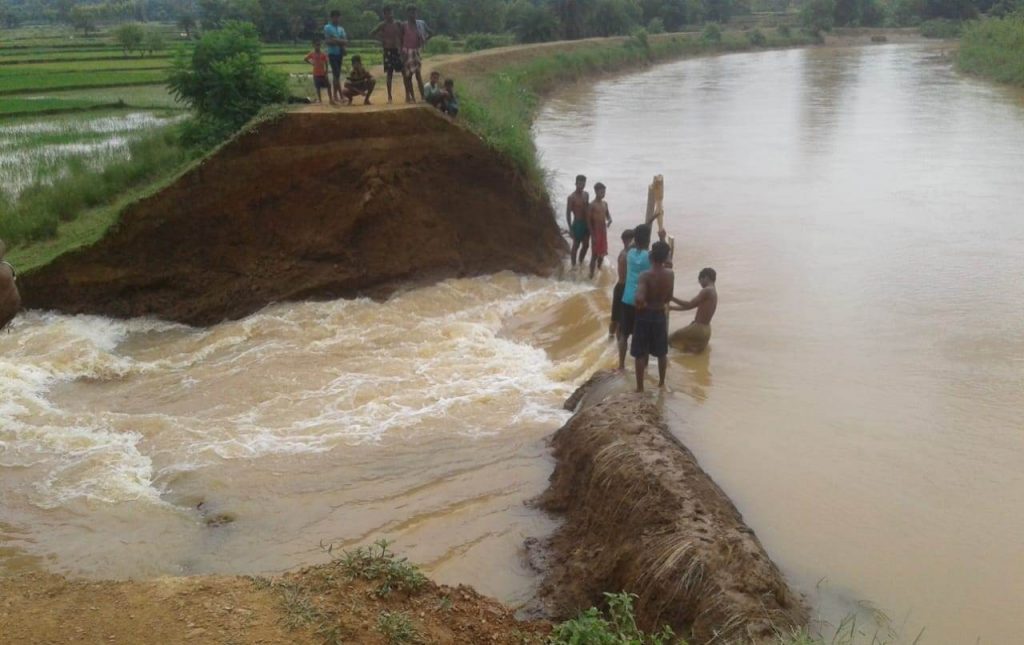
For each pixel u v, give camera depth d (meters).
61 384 10.73
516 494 7.81
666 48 64.38
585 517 7.01
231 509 7.70
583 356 10.77
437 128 13.90
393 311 12.71
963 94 37.69
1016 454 7.68
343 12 56.50
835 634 5.33
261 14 59.50
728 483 7.23
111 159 18.95
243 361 11.21
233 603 5.17
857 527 6.61
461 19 64.19
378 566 5.62
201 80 16.58
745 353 10.20
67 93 35.47
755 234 15.76
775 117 31.81
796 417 8.48
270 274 13.12
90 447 8.95
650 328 8.90
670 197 18.94
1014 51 44.59
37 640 4.84
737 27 92.25
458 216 14.04
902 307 11.72
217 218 13.08
